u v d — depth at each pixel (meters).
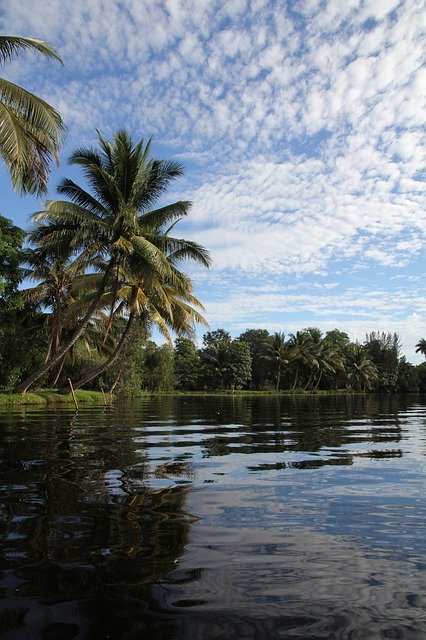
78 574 2.65
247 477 5.24
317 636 2.04
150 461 6.22
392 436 9.57
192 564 2.80
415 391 80.56
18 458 6.36
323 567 2.77
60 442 8.07
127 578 2.61
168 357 59.28
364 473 5.50
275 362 72.31
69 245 20.08
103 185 19.09
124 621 2.17
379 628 2.11
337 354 72.88
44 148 12.26
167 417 15.13
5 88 10.76
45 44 11.37
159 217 20.42
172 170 19.77
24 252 26.02
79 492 4.48
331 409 22.20
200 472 5.51
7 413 15.55
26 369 29.55
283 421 13.88
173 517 3.72
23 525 3.50
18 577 2.61
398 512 3.89
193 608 2.29
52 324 29.25
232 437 9.25
